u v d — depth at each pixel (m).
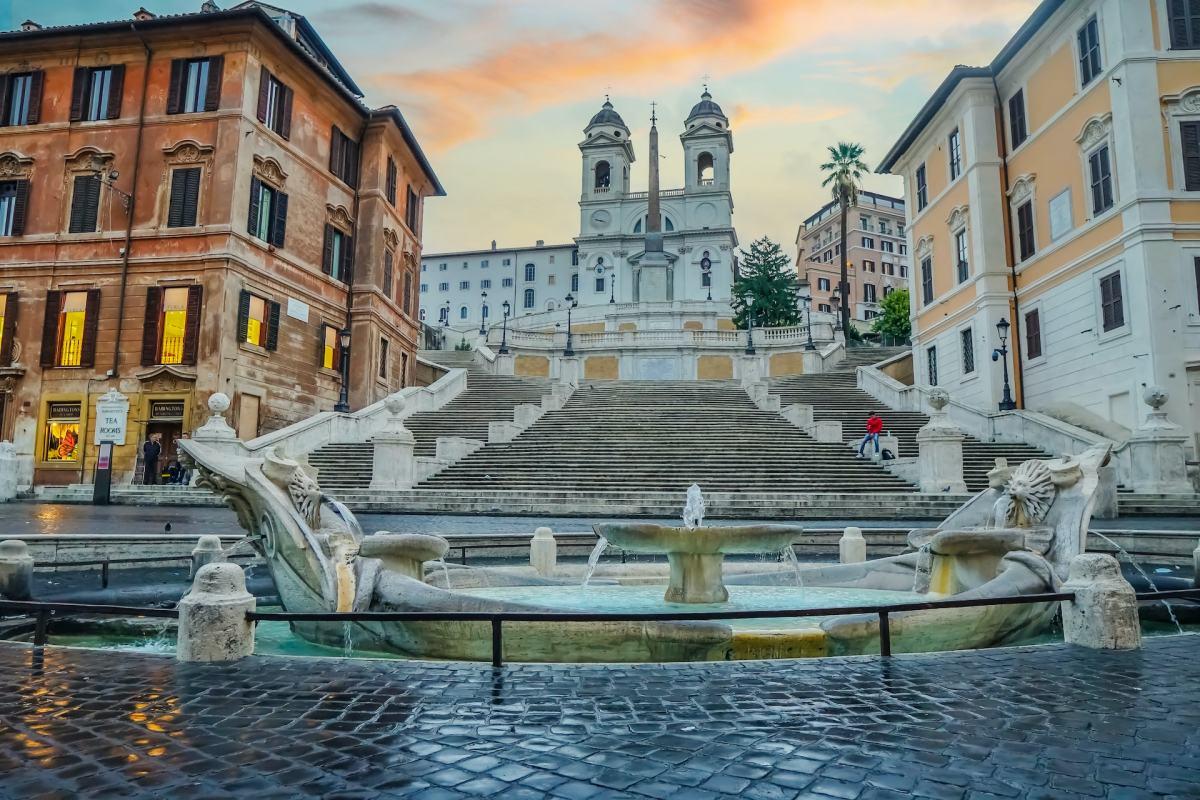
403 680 4.89
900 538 13.82
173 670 5.13
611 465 23.48
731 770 3.32
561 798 3.03
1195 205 23.17
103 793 3.05
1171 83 23.80
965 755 3.52
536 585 10.04
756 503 19.28
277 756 3.49
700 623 6.15
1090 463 8.68
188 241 28.17
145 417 27.47
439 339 72.88
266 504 7.20
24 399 28.41
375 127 36.97
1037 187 28.88
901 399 31.25
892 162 39.84
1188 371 22.52
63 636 7.72
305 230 32.56
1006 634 7.04
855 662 5.43
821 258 118.88
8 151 29.84
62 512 18.58
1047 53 28.19
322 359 33.53
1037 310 28.81
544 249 107.38
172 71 29.34
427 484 22.44
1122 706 4.30
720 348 49.28
